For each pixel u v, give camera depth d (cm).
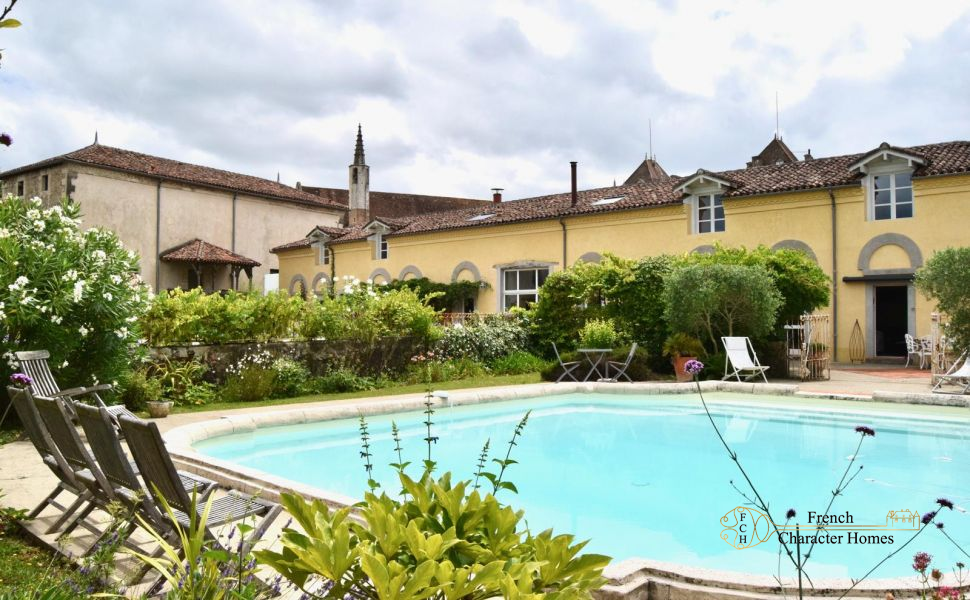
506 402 1204
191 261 3078
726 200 2092
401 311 1517
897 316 2116
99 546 321
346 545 191
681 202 2188
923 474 699
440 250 2939
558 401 1237
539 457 800
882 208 1867
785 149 4019
